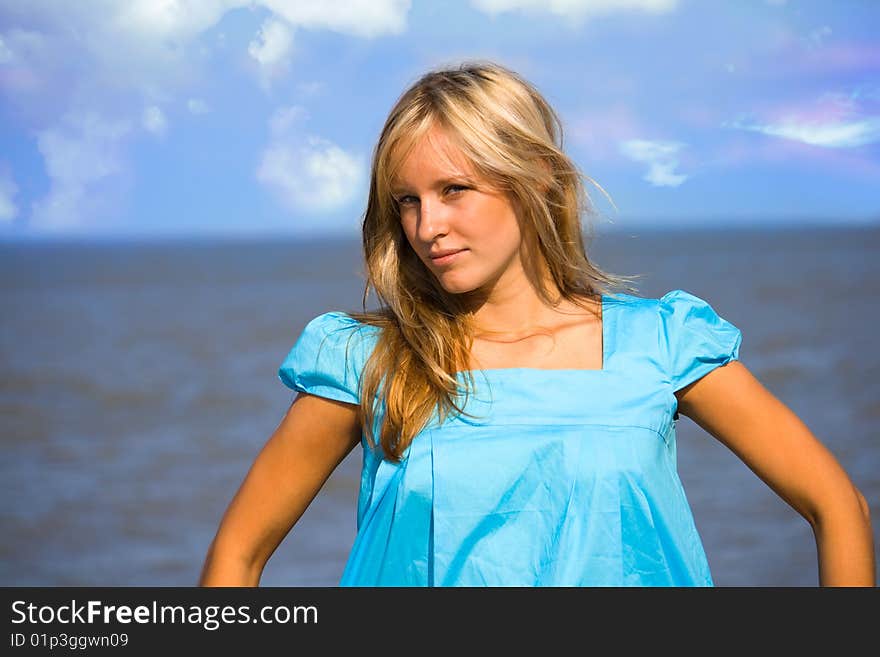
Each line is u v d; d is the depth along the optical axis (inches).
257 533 239.3
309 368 237.1
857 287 3791.8
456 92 226.1
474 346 237.3
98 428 1770.4
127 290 5792.3
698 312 242.5
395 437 226.5
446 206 225.6
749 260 5944.9
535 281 241.6
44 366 2600.9
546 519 219.0
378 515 227.3
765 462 235.6
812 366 1959.9
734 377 237.3
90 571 1017.5
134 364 2588.6
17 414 1935.3
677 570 224.1
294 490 239.8
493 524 219.1
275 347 2851.9
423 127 224.1
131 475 1416.1
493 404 226.5
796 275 4542.3
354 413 235.5
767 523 999.0
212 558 237.8
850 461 1229.1
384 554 225.0
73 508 1242.6
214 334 3225.9
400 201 231.3
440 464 221.3
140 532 1144.2
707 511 1042.7
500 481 219.6
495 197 227.5
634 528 220.5
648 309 240.8
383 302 241.0
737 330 243.6
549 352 235.9
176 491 1322.6
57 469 1464.1
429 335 232.2
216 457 1521.9
